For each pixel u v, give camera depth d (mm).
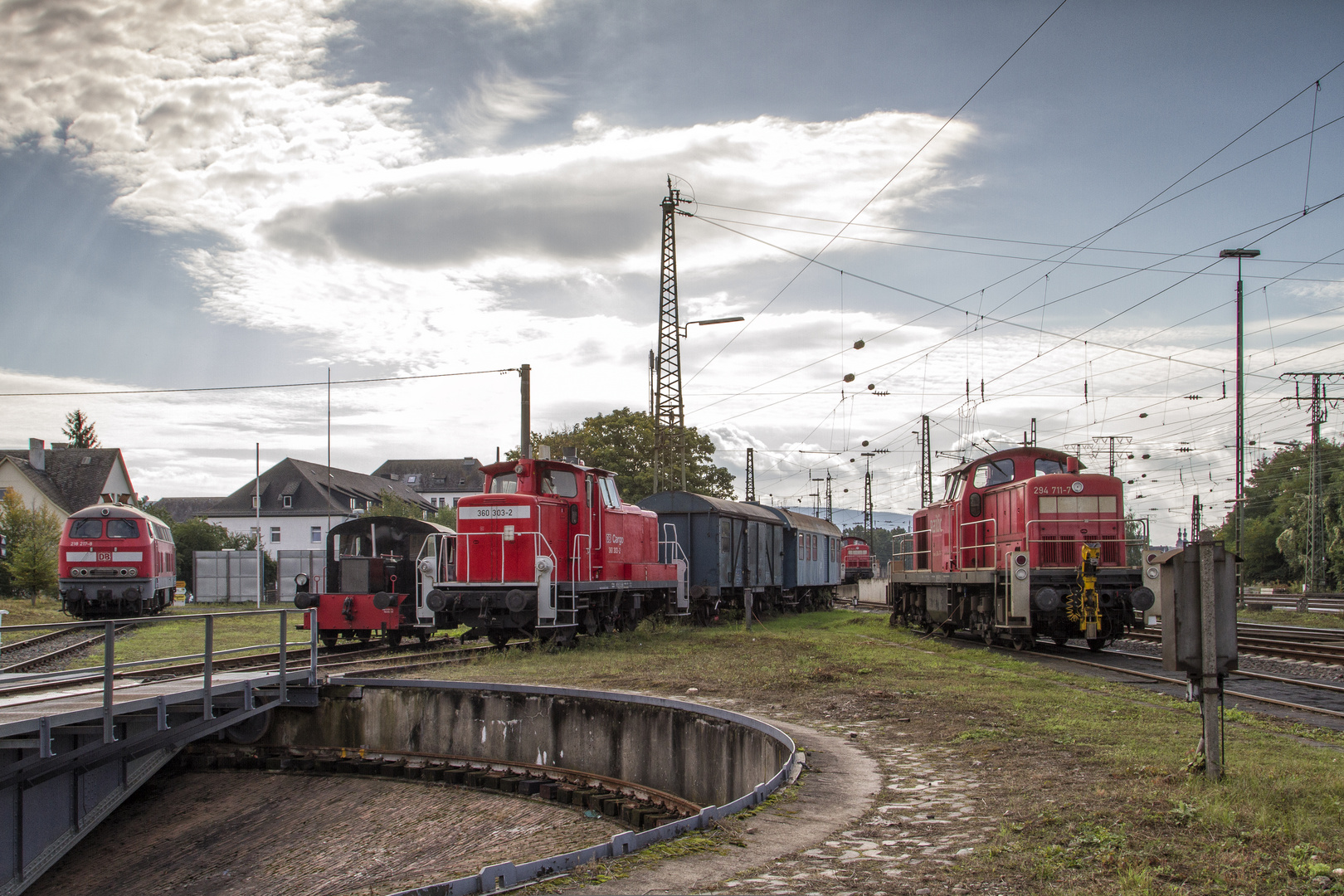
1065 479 19391
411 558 22625
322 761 14773
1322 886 5113
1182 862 5570
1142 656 18719
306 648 20484
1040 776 7930
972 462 22547
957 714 11148
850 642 20500
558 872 6277
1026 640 19922
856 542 61562
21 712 9844
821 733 10516
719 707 12320
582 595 19969
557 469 20203
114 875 12047
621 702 12750
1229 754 8391
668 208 35531
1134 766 7961
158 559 32375
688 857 6215
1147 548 18016
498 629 19188
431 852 11477
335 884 10859
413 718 14547
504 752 13797
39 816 11086
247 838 12742
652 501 28688
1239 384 33844
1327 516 62156
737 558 29984
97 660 19391
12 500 41594
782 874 5801
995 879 5492
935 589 24109
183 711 12547
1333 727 10453
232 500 80250
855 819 6988
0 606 32688
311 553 41719
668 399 35312
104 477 64312
